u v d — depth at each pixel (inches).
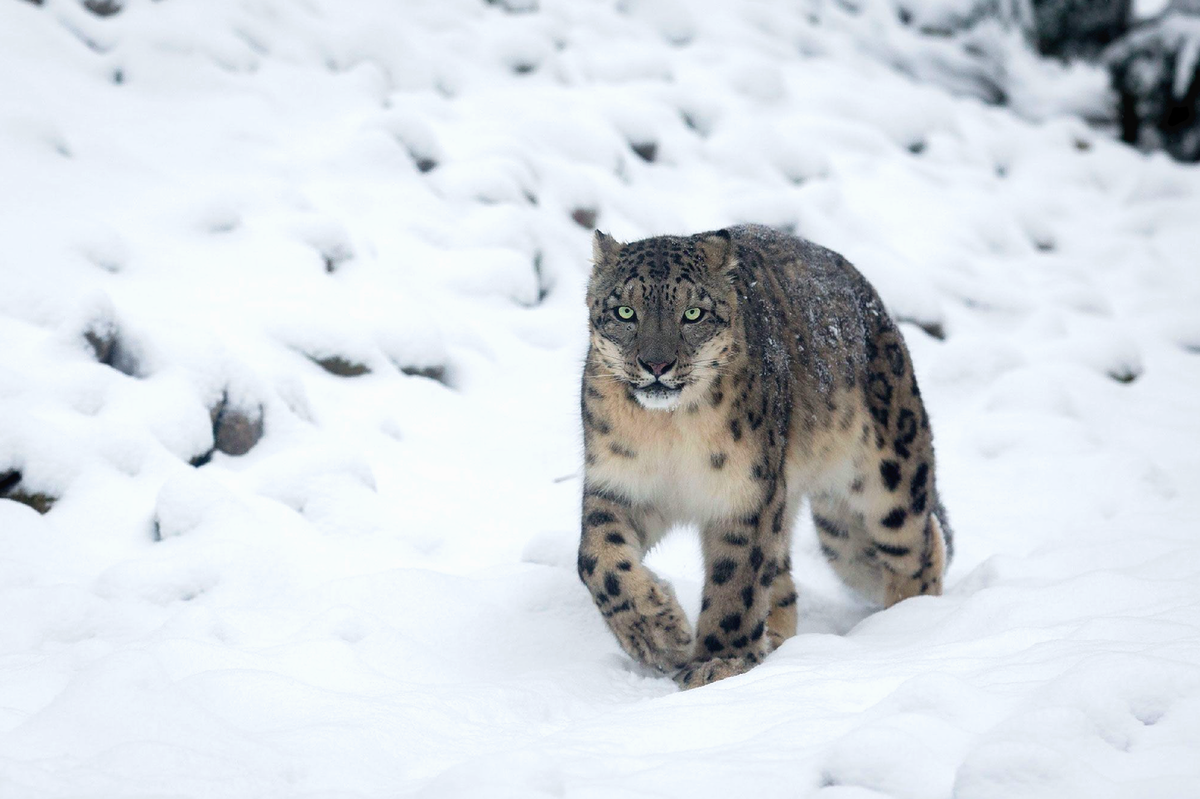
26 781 177.2
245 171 528.4
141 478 344.5
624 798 170.1
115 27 585.9
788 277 333.7
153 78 569.6
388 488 388.2
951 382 573.3
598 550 291.6
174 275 438.9
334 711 218.4
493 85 705.0
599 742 203.2
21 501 327.3
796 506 334.3
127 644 253.9
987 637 246.5
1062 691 185.9
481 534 374.3
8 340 367.2
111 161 493.4
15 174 452.8
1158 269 766.5
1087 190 889.5
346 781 192.9
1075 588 273.4
